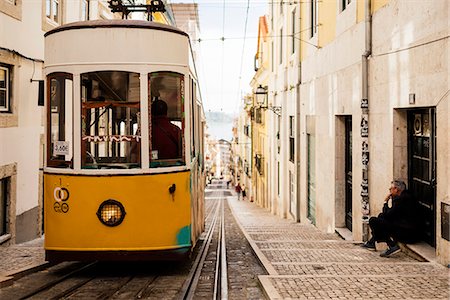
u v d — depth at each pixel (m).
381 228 8.62
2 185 10.80
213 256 9.12
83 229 6.96
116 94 7.07
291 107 20.95
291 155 21.44
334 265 7.57
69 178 6.99
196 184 8.58
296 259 8.39
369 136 10.51
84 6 16.27
